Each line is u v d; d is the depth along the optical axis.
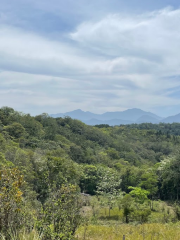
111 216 22.33
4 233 4.89
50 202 6.06
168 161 39.12
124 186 46.03
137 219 19.47
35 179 22.22
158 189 39.19
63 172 23.02
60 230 5.52
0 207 4.88
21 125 55.88
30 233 5.25
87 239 9.10
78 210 6.68
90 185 43.66
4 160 22.62
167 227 12.79
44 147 49.62
